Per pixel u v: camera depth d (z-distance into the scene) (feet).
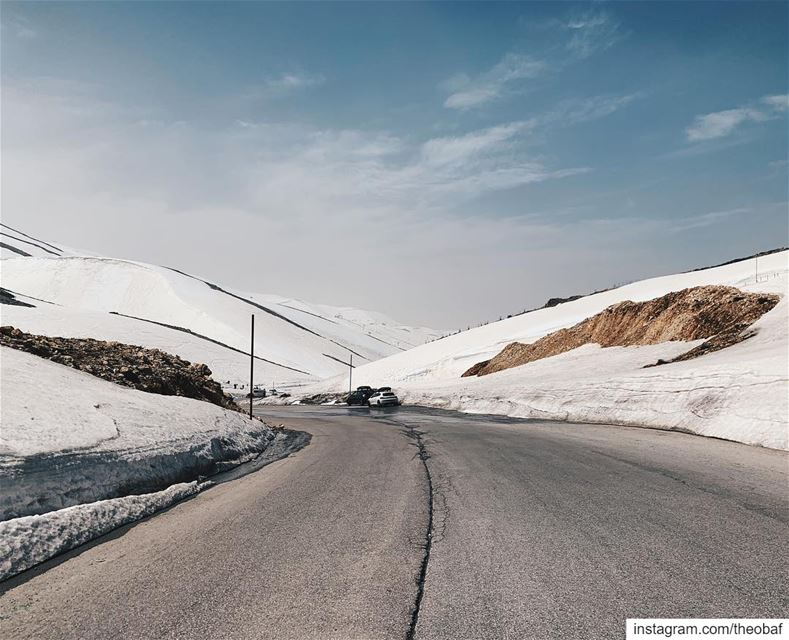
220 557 17.28
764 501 22.95
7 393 30.99
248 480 33.65
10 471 21.25
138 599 13.92
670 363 91.30
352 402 185.78
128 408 38.68
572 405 79.92
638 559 15.92
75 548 19.29
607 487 26.81
